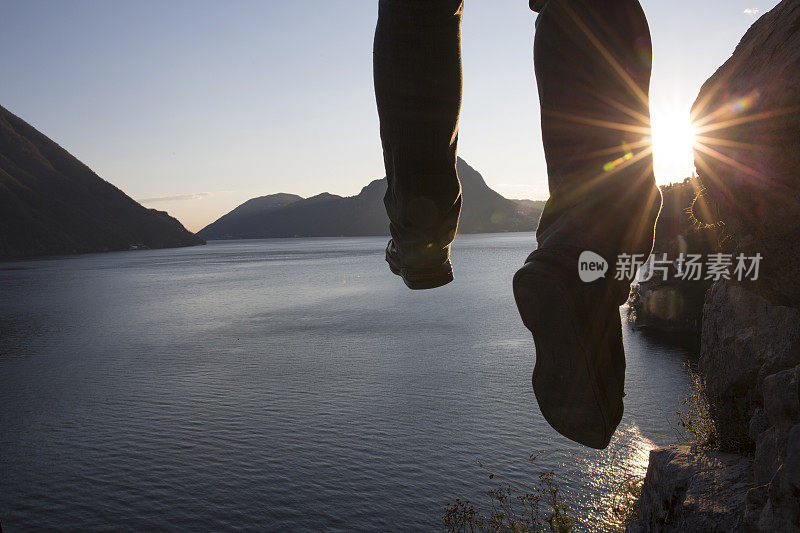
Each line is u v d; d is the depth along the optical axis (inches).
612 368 30.1
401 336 2373.3
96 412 1493.6
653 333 2159.2
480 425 1278.3
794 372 109.5
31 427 1390.3
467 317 2824.8
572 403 30.9
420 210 36.9
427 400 1488.7
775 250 70.8
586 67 30.4
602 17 29.8
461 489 980.6
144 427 1382.9
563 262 28.9
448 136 35.2
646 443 1059.3
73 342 2454.5
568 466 1004.6
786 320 153.6
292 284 4867.1
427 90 33.6
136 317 3157.0
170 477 1114.1
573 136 31.3
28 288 4830.2
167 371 1898.4
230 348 2262.6
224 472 1127.6
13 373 1905.8
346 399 1539.1
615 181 30.5
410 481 1037.2
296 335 2501.2
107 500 1031.6
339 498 994.7
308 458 1171.9
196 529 926.4
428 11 31.2
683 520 190.4
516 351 1980.8
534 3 33.6
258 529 915.4
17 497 1047.6
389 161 37.0
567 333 28.8
